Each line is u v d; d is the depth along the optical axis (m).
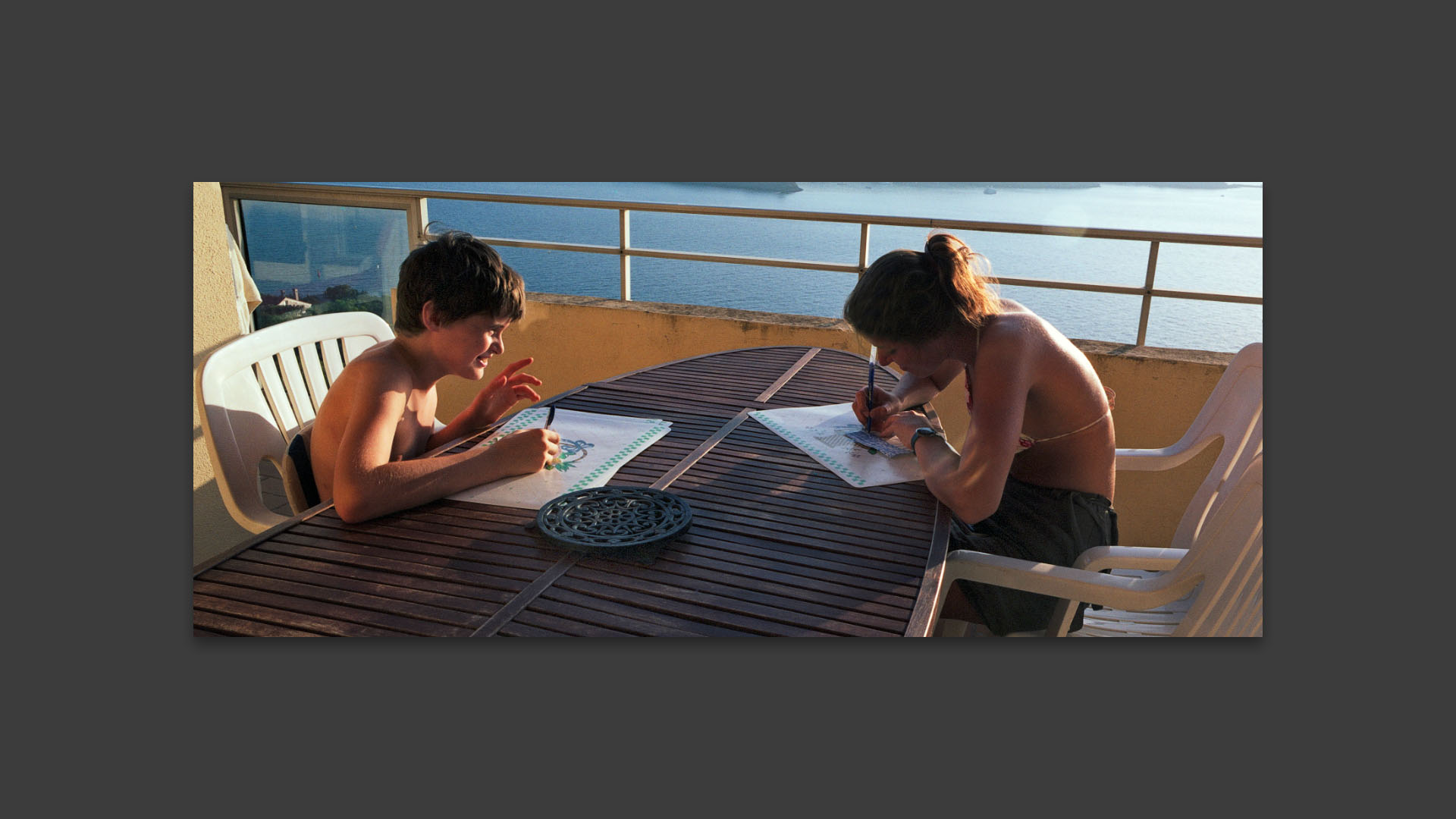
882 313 1.67
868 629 1.16
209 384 1.88
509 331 3.87
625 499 1.54
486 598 1.22
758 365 2.56
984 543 1.90
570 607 1.20
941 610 1.87
